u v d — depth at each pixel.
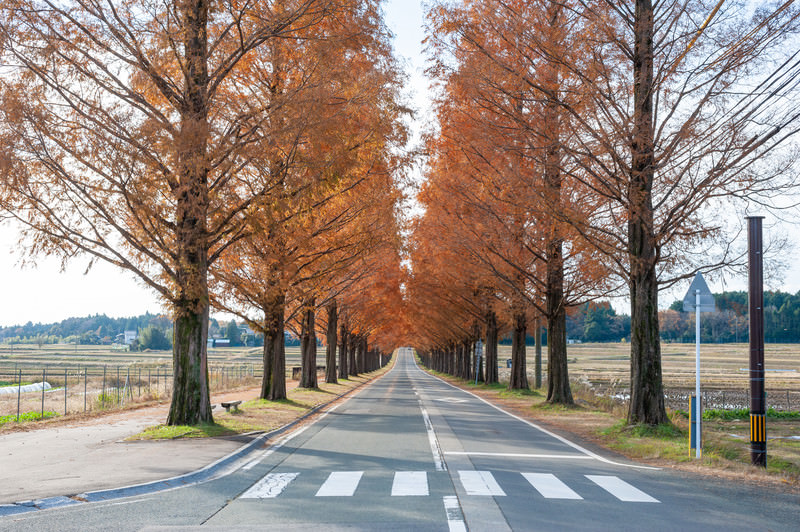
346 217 22.28
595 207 18.12
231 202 14.57
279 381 25.17
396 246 23.16
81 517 6.97
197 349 15.57
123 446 12.33
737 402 28.92
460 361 67.00
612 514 7.05
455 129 20.16
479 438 14.32
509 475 9.51
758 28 13.14
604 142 14.54
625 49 14.89
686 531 6.35
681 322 148.00
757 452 11.22
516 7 16.50
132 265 14.65
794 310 150.25
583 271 22.64
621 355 117.94
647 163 14.97
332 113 15.06
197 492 8.39
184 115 14.45
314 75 15.11
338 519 6.76
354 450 12.34
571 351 137.88
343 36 14.98
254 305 23.06
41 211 13.62
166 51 14.05
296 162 14.19
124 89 14.30
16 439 13.46
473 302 39.31
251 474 9.80
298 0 14.61
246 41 14.68
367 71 16.38
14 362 90.62
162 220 14.47
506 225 22.45
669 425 15.47
